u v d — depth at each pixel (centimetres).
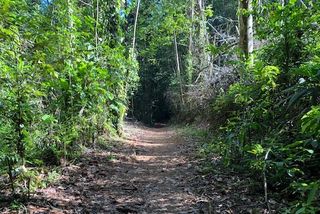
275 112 465
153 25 2206
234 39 1223
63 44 625
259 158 397
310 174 374
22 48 547
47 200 393
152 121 3038
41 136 495
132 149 838
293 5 466
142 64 2934
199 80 1888
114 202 408
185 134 1253
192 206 387
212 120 923
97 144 770
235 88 643
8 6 513
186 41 2433
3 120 379
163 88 2973
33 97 460
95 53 775
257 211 340
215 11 2333
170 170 594
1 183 420
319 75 359
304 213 251
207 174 516
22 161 393
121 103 892
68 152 595
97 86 651
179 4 2038
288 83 463
